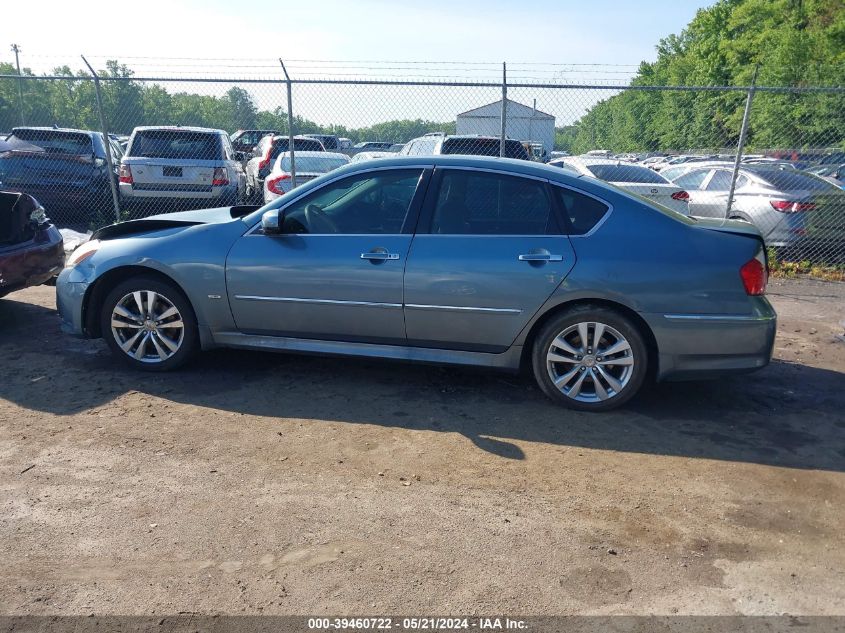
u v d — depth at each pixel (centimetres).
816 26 3375
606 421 440
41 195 1098
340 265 461
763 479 369
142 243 491
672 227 438
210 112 1130
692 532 318
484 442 405
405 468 371
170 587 271
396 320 461
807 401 484
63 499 332
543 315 447
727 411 462
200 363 529
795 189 1023
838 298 832
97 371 508
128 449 385
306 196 480
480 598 268
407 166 471
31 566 281
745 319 427
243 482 352
